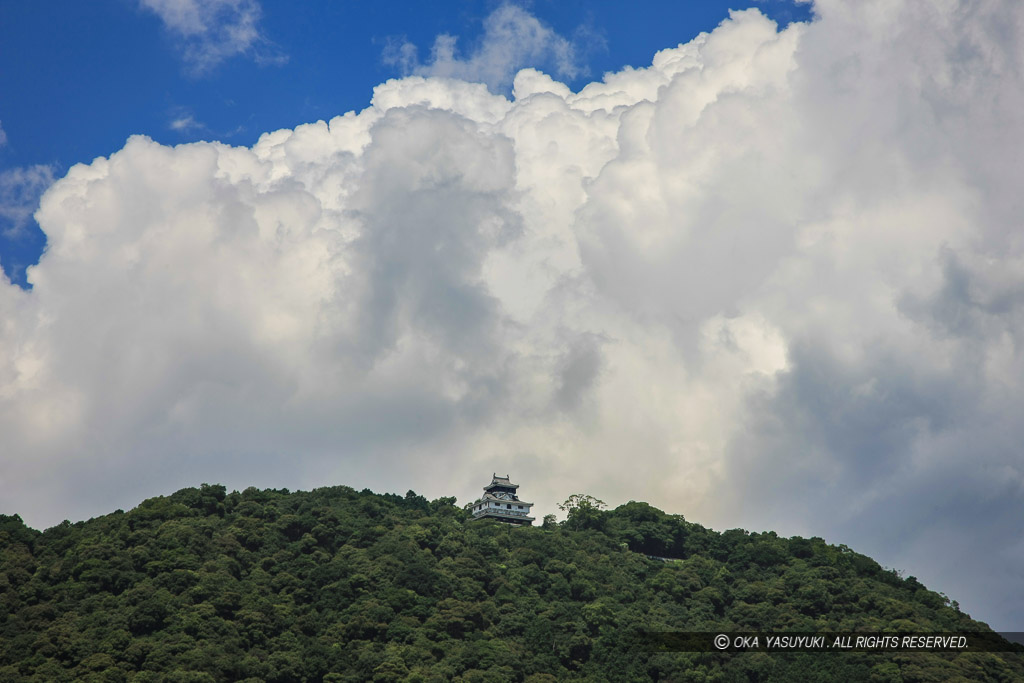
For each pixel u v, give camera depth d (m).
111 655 190.88
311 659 198.88
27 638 195.88
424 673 199.12
